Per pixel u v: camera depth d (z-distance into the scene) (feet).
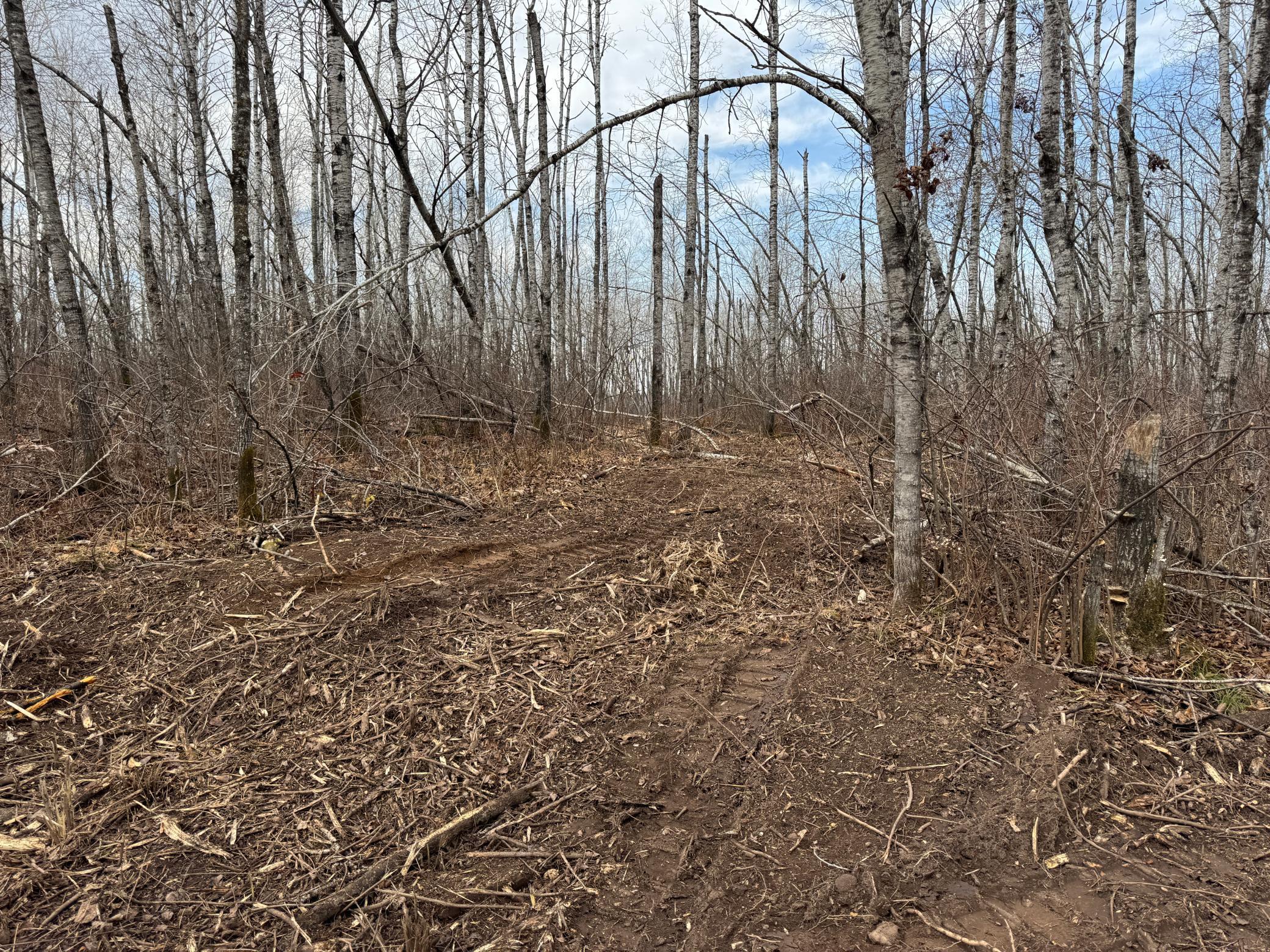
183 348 26.53
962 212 27.91
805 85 12.60
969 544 14.60
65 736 10.32
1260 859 8.42
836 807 9.29
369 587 14.90
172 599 13.83
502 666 12.36
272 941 7.21
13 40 17.13
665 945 7.28
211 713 10.87
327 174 52.19
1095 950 7.14
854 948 7.23
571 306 55.77
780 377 33.09
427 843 8.43
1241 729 10.78
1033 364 16.88
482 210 39.09
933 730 10.78
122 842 8.41
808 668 12.54
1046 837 8.73
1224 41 24.59
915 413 13.79
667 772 9.93
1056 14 17.13
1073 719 10.86
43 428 24.80
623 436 37.40
